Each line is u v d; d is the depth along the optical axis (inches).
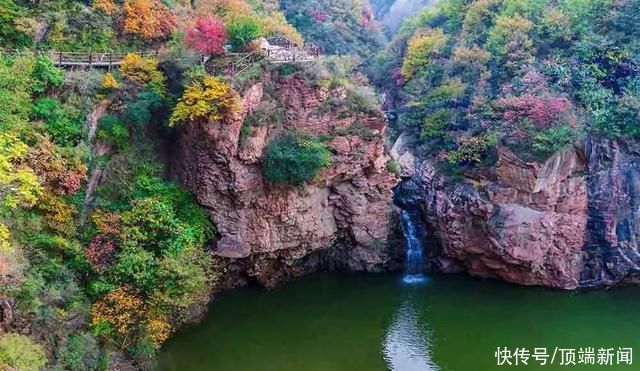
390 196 1301.7
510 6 1637.6
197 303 1008.9
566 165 1236.5
